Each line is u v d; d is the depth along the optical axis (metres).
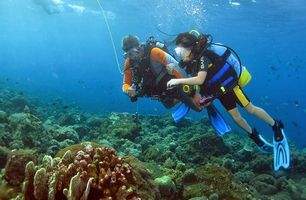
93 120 13.80
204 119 14.92
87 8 37.72
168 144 10.56
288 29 35.97
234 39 47.12
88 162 3.88
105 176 3.68
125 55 7.48
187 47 6.88
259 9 28.31
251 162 10.39
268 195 8.39
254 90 118.69
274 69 19.30
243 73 7.35
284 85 138.12
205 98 7.19
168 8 31.75
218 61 6.95
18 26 60.19
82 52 109.31
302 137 29.12
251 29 38.09
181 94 7.16
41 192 3.55
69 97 36.28
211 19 34.78
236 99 7.27
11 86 30.34
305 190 8.81
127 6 33.72
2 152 5.78
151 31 50.16
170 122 14.56
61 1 34.69
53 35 72.12
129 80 7.63
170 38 7.38
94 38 71.25
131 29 51.47
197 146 10.19
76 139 9.45
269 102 24.50
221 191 6.09
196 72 6.99
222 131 7.42
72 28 59.34
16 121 8.46
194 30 7.09
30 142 7.83
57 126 10.80
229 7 28.56
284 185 8.98
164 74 7.23
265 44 48.59
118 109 31.61
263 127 30.02
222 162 9.73
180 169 6.71
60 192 3.59
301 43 45.25
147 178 4.95
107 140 10.55
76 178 3.41
